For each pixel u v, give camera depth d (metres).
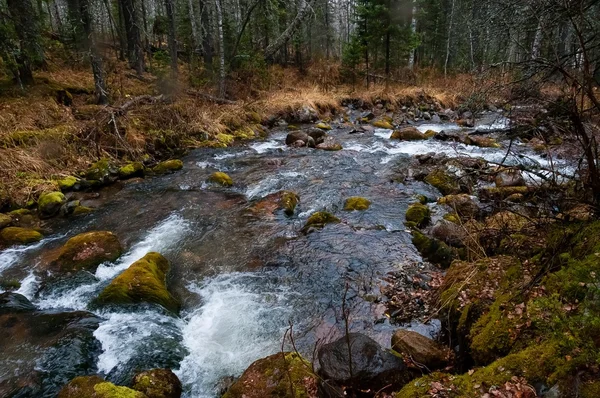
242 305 5.51
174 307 5.50
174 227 7.96
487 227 5.61
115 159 11.58
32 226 8.11
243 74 21.69
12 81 13.82
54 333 4.91
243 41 22.11
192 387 4.14
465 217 7.25
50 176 9.84
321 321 5.09
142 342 4.79
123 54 22.14
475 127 17.02
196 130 14.85
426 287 5.56
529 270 3.90
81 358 4.50
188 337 4.93
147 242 7.34
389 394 3.46
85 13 13.89
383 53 26.28
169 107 14.76
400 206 8.60
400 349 4.09
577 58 3.63
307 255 6.70
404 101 22.42
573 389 2.38
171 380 4.04
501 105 4.32
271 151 13.88
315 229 7.54
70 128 11.68
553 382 2.49
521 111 4.18
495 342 3.25
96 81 14.31
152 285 5.60
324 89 24.09
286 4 26.23
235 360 4.52
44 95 13.55
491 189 8.30
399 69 26.80
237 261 6.67
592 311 2.72
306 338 4.79
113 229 7.92
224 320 5.21
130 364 4.44
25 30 13.52
